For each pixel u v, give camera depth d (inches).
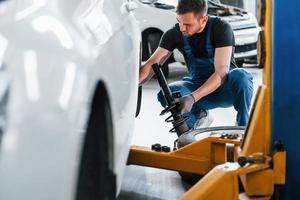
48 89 56.7
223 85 159.3
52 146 55.7
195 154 126.9
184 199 87.3
